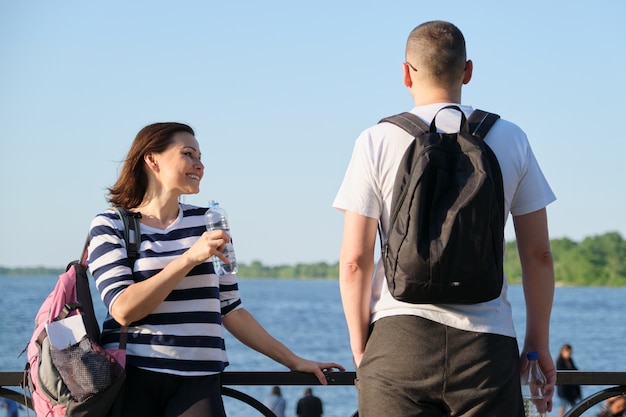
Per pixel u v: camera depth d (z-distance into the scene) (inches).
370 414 99.4
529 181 101.9
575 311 2805.1
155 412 113.0
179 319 113.4
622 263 4598.9
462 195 91.8
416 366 96.9
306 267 7421.3
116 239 115.4
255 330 125.2
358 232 100.3
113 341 113.2
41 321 112.9
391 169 99.0
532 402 107.1
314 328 2108.8
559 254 4709.6
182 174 118.2
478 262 91.4
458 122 100.7
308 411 481.7
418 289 92.8
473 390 96.5
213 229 119.3
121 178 121.2
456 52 102.1
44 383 108.3
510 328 100.0
